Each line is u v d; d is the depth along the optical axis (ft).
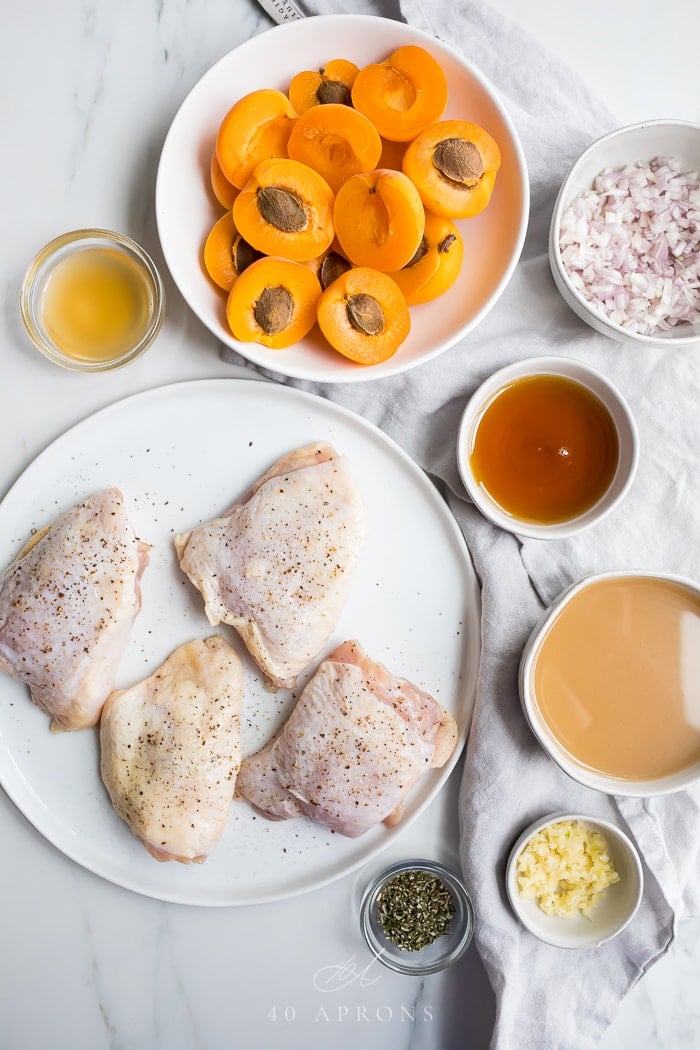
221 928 2.66
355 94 2.41
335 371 2.45
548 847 2.58
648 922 2.62
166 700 2.52
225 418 2.56
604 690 2.52
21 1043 2.63
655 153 2.50
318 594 2.49
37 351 2.57
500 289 2.43
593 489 2.52
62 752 2.58
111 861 2.59
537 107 2.57
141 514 2.57
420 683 2.60
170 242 2.43
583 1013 2.63
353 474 2.58
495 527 2.56
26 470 2.53
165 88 2.57
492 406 2.52
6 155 2.56
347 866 2.60
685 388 2.57
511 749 2.55
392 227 2.35
